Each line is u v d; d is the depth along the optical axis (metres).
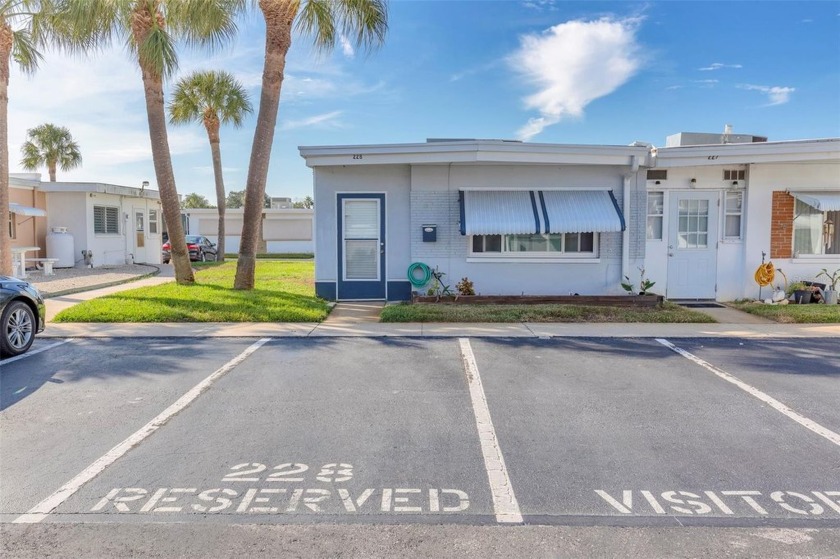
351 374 6.76
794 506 3.68
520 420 5.22
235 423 5.13
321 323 10.00
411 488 3.93
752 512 3.61
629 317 10.20
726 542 3.29
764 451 4.52
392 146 11.47
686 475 4.11
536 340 8.65
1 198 13.60
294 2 12.32
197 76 25.53
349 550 3.21
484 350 7.99
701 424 5.10
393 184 12.39
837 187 12.10
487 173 12.09
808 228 12.27
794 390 6.11
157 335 8.93
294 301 11.63
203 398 5.84
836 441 4.71
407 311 10.39
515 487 3.94
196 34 12.77
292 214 39.44
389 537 3.34
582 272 12.27
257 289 13.70
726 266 12.34
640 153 11.39
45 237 21.03
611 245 12.20
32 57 14.48
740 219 12.30
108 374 6.71
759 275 11.86
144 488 3.91
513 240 12.33
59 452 4.49
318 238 12.53
